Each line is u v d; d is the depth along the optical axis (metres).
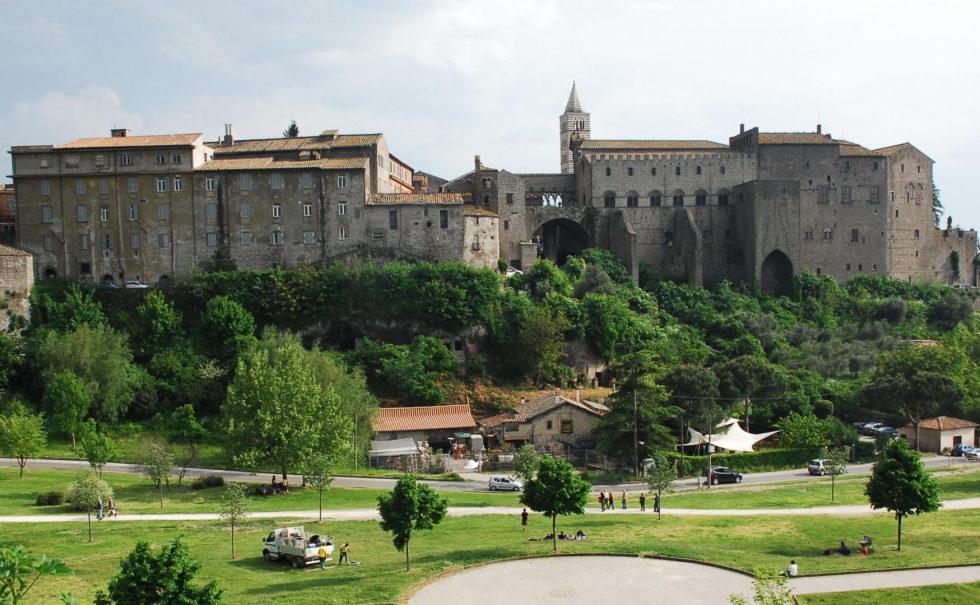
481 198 165.00
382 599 50.59
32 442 92.38
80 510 75.56
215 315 127.81
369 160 151.38
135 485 89.81
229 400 93.06
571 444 109.94
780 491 88.81
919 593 51.41
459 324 133.62
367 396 109.12
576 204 182.75
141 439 111.06
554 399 113.94
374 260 142.88
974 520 71.81
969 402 122.00
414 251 143.88
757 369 118.06
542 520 73.69
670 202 178.00
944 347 135.00
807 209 180.25
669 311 161.25
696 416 106.25
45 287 135.25
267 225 142.50
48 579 54.00
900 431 119.25
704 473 101.06
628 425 99.25
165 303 132.38
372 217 143.62
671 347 138.00
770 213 173.00
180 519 73.25
